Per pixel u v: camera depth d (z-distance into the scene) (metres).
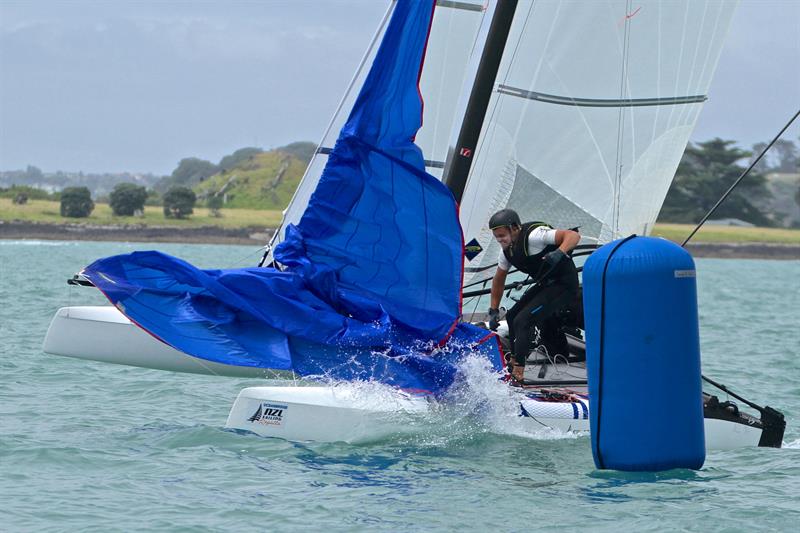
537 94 26.55
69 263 114.88
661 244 18.88
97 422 23.98
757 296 88.19
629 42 26.70
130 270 22.39
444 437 21.94
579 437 22.23
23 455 20.39
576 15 26.36
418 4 22.52
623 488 18.67
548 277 22.77
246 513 16.98
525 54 26.38
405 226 22.97
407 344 22.89
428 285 23.06
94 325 25.44
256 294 22.45
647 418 18.84
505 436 22.17
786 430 25.59
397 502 17.69
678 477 19.42
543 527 16.52
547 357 25.38
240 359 21.95
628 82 26.86
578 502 17.81
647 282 18.62
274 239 25.72
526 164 26.81
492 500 17.88
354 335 22.39
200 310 22.45
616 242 19.17
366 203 23.00
